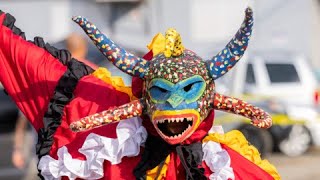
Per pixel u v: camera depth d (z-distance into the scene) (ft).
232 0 101.55
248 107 22.44
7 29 25.76
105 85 24.47
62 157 23.52
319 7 121.39
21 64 25.30
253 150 24.50
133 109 22.33
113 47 22.44
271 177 24.29
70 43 43.06
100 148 23.16
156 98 21.61
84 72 25.27
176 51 21.81
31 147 51.60
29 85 25.26
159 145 23.13
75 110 24.00
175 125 21.71
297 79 97.30
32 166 51.93
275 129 84.64
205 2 102.22
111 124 23.40
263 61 97.96
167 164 23.22
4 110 90.99
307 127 86.94
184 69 21.63
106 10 105.50
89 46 76.33
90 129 22.90
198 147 23.17
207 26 102.06
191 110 21.50
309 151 89.97
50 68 25.14
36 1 103.65
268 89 95.81
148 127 23.03
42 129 24.43
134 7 104.17
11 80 25.48
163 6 102.37
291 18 108.17
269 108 84.64
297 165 79.82
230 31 101.65
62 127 23.94
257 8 105.50
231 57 22.06
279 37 106.83
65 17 104.01
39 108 25.07
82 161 23.29
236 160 23.79
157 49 23.70
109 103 24.00
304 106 88.38
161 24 102.42
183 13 102.06
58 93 24.48
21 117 50.72
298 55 104.58
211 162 23.32
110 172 23.00
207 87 22.02
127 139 23.00
